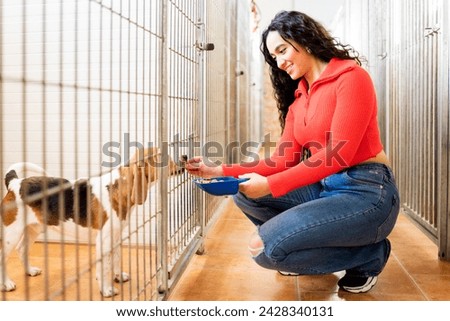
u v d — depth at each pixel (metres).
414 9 2.77
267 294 1.71
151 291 1.48
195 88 2.21
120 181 1.43
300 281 1.85
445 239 2.09
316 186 1.82
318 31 1.59
